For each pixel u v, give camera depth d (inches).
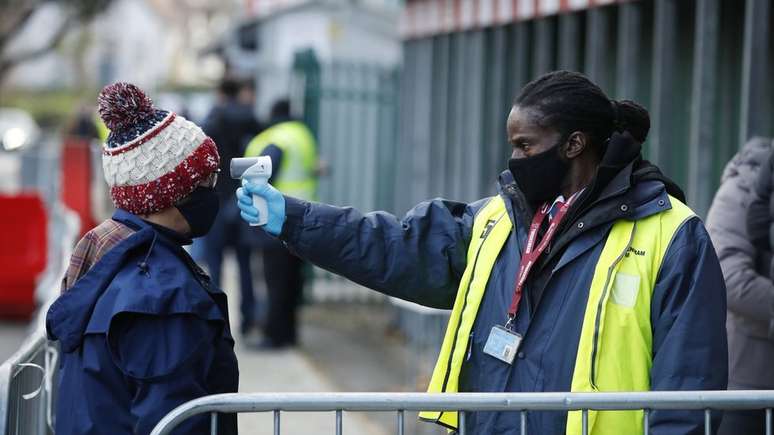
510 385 255.6
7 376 256.2
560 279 254.8
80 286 235.3
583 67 611.2
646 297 248.7
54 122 3796.8
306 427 557.6
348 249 275.3
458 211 288.5
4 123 2689.5
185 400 229.6
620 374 246.1
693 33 557.6
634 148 256.8
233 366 245.9
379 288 281.0
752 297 315.3
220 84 746.8
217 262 756.6
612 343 247.1
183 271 239.5
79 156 894.4
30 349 288.7
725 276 321.4
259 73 1219.2
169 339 230.5
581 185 261.3
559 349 250.7
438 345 626.8
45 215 847.1
